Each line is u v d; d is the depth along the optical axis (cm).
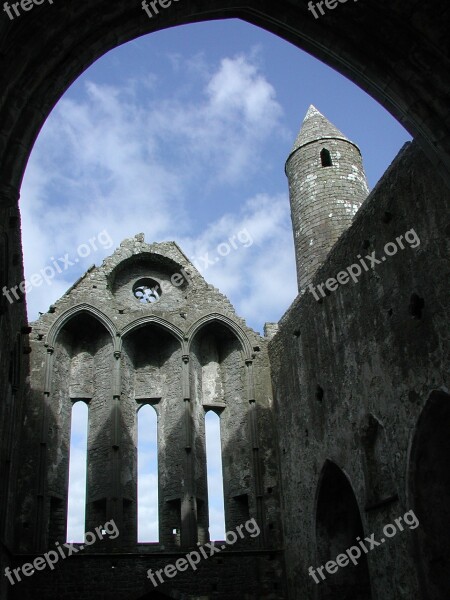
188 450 2233
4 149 912
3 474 1745
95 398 2319
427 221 1377
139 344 2491
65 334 2378
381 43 1100
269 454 2262
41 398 2180
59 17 967
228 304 2509
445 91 1063
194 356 2448
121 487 2144
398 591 1388
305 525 1934
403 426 1421
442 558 1319
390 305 1516
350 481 1653
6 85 908
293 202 2511
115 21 1048
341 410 1741
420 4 1058
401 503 1398
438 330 1317
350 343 1711
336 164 2475
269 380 2389
